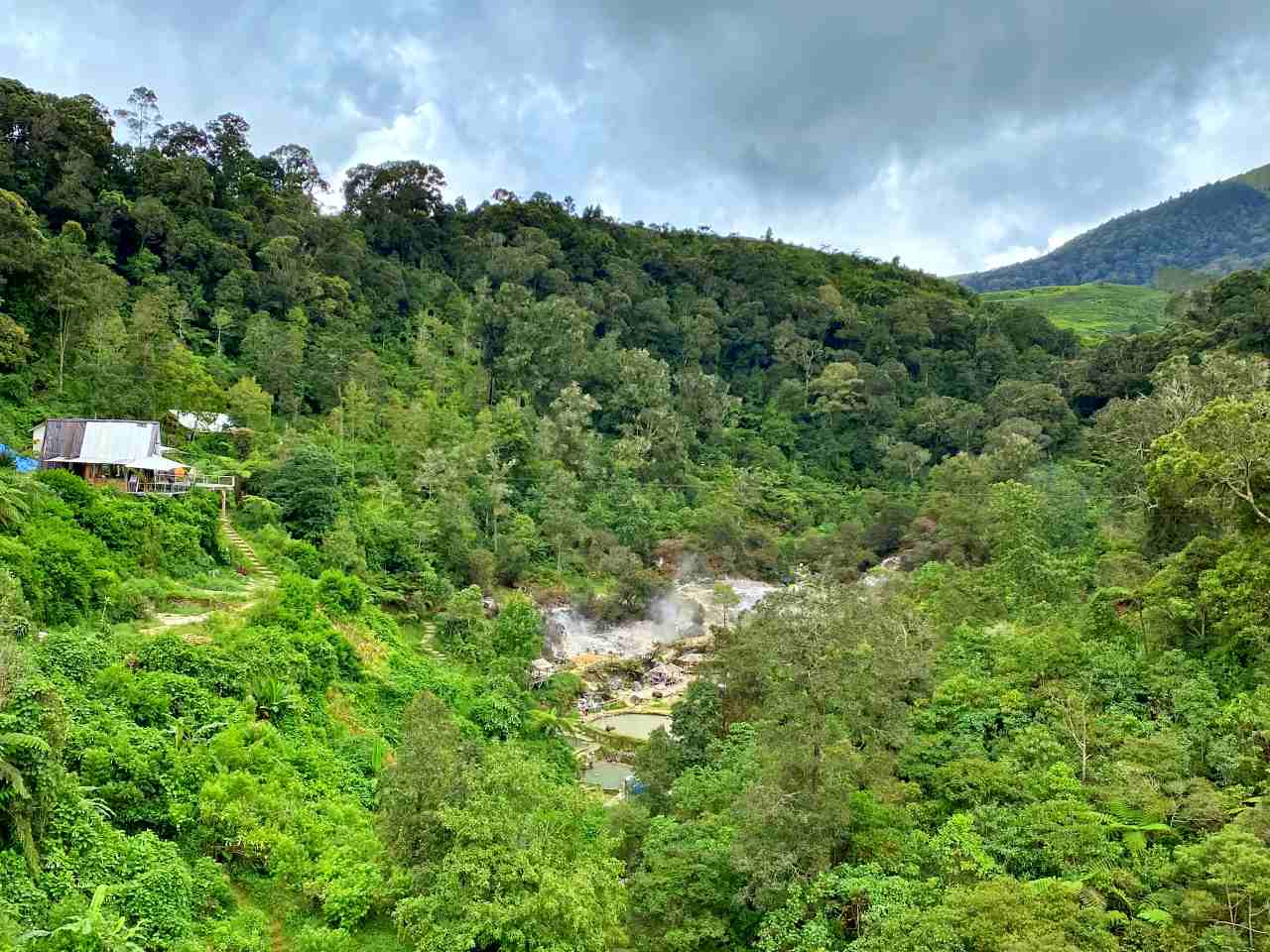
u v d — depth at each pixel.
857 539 90.06
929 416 116.31
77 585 33.72
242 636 36.12
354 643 45.38
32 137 80.31
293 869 24.44
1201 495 38.22
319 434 72.06
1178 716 31.19
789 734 26.95
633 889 27.20
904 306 138.88
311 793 29.03
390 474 75.38
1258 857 19.89
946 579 53.94
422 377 95.19
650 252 147.25
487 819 21.92
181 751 26.61
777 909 24.91
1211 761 27.61
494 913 20.52
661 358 128.88
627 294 131.88
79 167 80.06
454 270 126.38
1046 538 57.88
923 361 132.25
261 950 21.73
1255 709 28.72
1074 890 21.30
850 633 26.89
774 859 25.41
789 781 27.09
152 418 61.91
